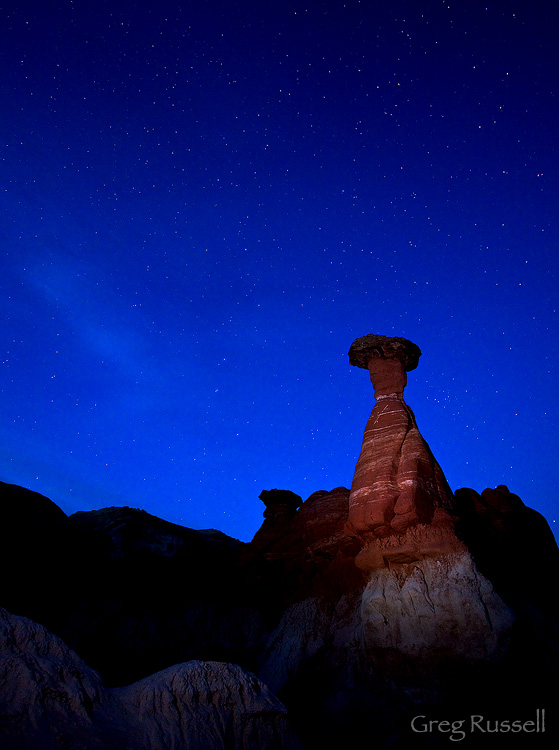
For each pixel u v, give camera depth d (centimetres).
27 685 845
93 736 845
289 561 2158
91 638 1917
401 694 1443
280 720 1091
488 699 1342
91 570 2106
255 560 2256
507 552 1845
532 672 1369
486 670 1359
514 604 1550
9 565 1947
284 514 2423
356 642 1672
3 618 947
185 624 2111
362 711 1483
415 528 1612
